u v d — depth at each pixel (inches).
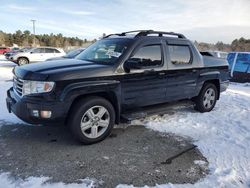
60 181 125.1
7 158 145.4
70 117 158.9
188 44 226.5
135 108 197.2
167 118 225.9
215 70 253.0
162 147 167.5
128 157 152.3
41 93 150.8
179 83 217.0
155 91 199.6
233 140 181.6
